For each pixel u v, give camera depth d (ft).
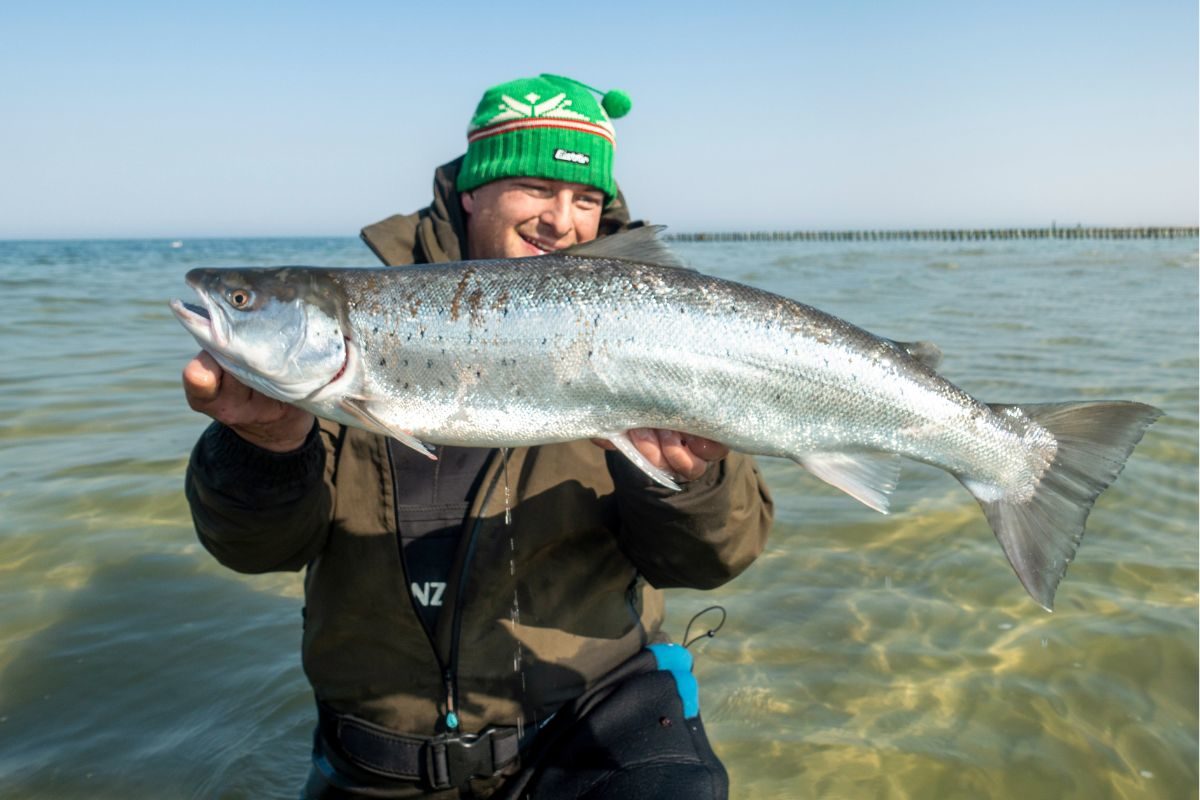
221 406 2.76
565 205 3.87
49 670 4.67
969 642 4.84
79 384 10.24
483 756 3.26
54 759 4.00
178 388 10.17
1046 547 3.32
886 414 3.21
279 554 3.11
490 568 3.23
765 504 3.43
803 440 3.18
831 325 3.19
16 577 5.57
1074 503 3.34
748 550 3.33
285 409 2.86
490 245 4.01
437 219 3.80
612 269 3.11
